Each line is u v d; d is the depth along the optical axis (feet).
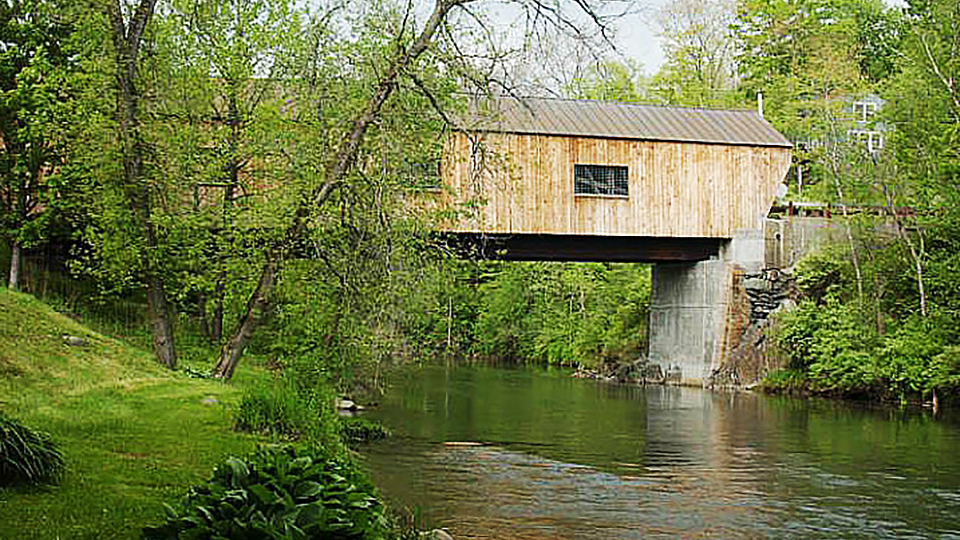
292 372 48.67
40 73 73.15
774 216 117.91
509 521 39.04
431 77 56.75
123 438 37.52
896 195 108.06
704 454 58.75
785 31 174.91
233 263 64.13
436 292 62.44
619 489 46.50
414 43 55.31
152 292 65.46
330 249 55.52
